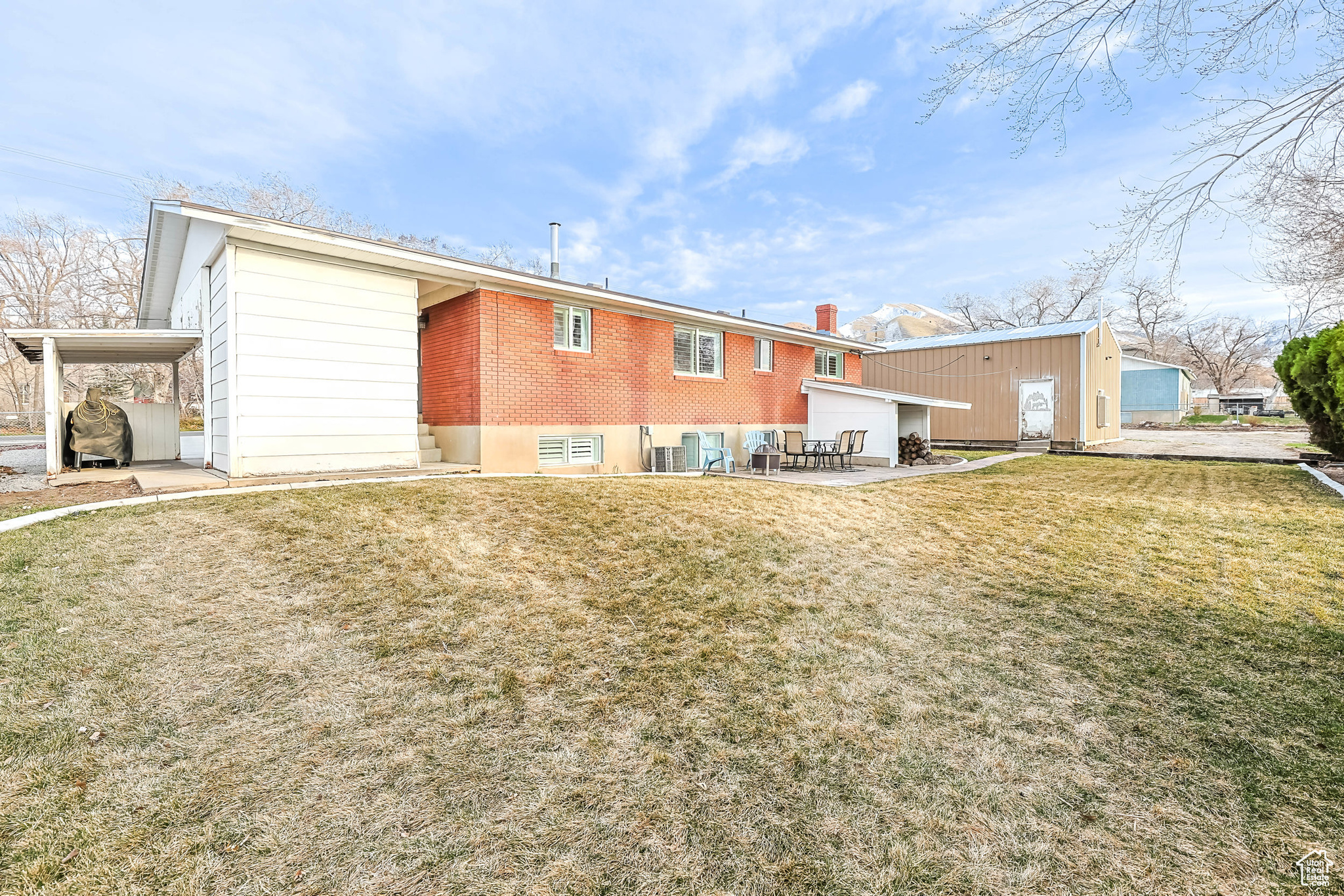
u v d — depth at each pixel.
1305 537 6.12
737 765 2.64
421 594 4.34
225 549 4.91
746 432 14.99
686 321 13.35
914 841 2.20
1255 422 34.75
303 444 7.88
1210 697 3.21
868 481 10.82
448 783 2.48
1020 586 4.96
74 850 2.08
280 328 7.67
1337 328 9.91
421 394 11.00
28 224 31.67
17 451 13.65
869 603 4.58
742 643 3.84
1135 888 1.97
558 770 2.58
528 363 10.13
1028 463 14.64
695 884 1.99
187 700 3.01
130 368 28.91
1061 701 3.21
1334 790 2.46
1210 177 5.22
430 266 8.71
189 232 9.26
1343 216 6.33
